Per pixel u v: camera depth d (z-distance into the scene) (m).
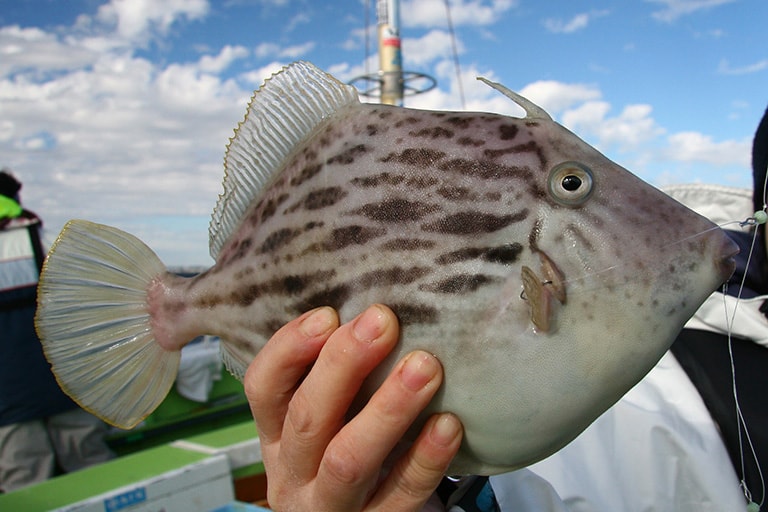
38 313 0.31
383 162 0.23
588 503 0.36
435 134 0.23
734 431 0.37
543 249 0.22
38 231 0.81
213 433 0.71
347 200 0.24
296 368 0.24
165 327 0.30
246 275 0.27
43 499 0.51
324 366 0.22
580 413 0.22
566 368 0.21
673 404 0.39
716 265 0.22
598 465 0.38
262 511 0.54
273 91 0.27
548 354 0.21
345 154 0.24
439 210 0.22
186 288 0.30
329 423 0.23
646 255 0.21
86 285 0.31
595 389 0.22
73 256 0.31
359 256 0.23
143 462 0.60
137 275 0.31
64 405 0.81
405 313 0.22
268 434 0.25
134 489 0.52
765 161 0.39
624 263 0.21
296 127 0.26
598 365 0.21
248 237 0.27
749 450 0.36
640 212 0.22
